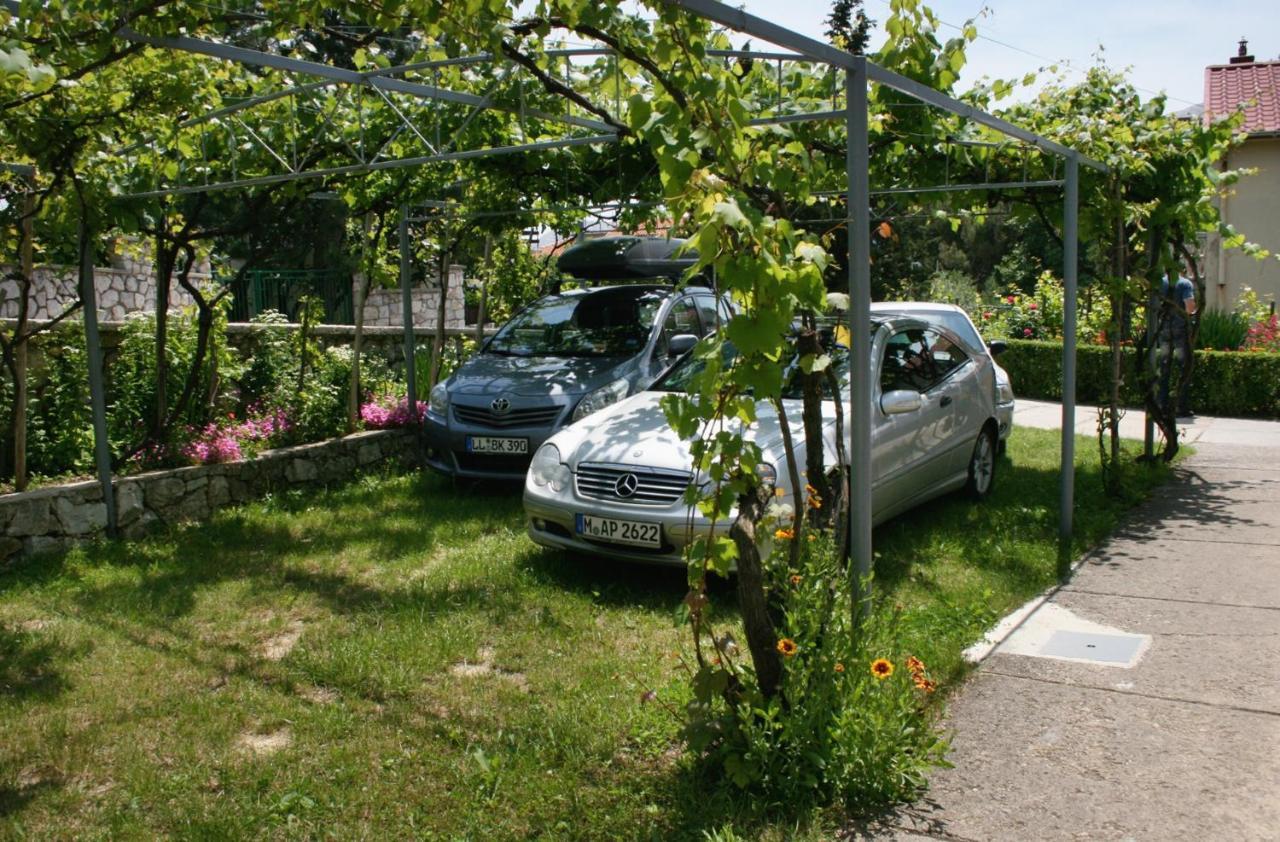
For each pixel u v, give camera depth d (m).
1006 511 7.71
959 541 6.89
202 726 4.22
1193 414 14.30
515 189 9.81
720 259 3.09
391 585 6.18
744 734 3.60
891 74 4.20
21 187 7.00
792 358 4.32
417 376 11.82
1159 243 8.99
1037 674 4.60
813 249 3.21
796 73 6.54
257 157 7.90
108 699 4.48
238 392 9.84
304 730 4.18
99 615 5.62
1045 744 3.90
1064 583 6.07
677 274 10.60
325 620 5.55
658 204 9.35
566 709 4.28
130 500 7.40
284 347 10.32
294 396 9.62
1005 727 4.06
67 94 5.93
